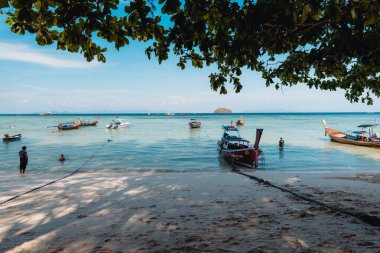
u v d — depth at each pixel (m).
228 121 111.31
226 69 6.87
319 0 3.09
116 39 4.18
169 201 8.60
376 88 7.16
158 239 5.16
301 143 36.41
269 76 7.13
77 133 54.00
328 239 4.80
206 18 4.26
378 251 4.19
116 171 19.34
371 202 7.89
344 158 25.14
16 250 4.84
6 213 7.60
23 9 3.18
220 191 10.08
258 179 12.73
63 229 5.99
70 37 3.71
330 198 8.49
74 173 18.38
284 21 4.13
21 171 18.22
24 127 75.75
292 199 8.42
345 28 4.11
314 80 7.84
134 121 112.88
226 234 5.29
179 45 4.35
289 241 4.78
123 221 6.49
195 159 24.69
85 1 3.55
